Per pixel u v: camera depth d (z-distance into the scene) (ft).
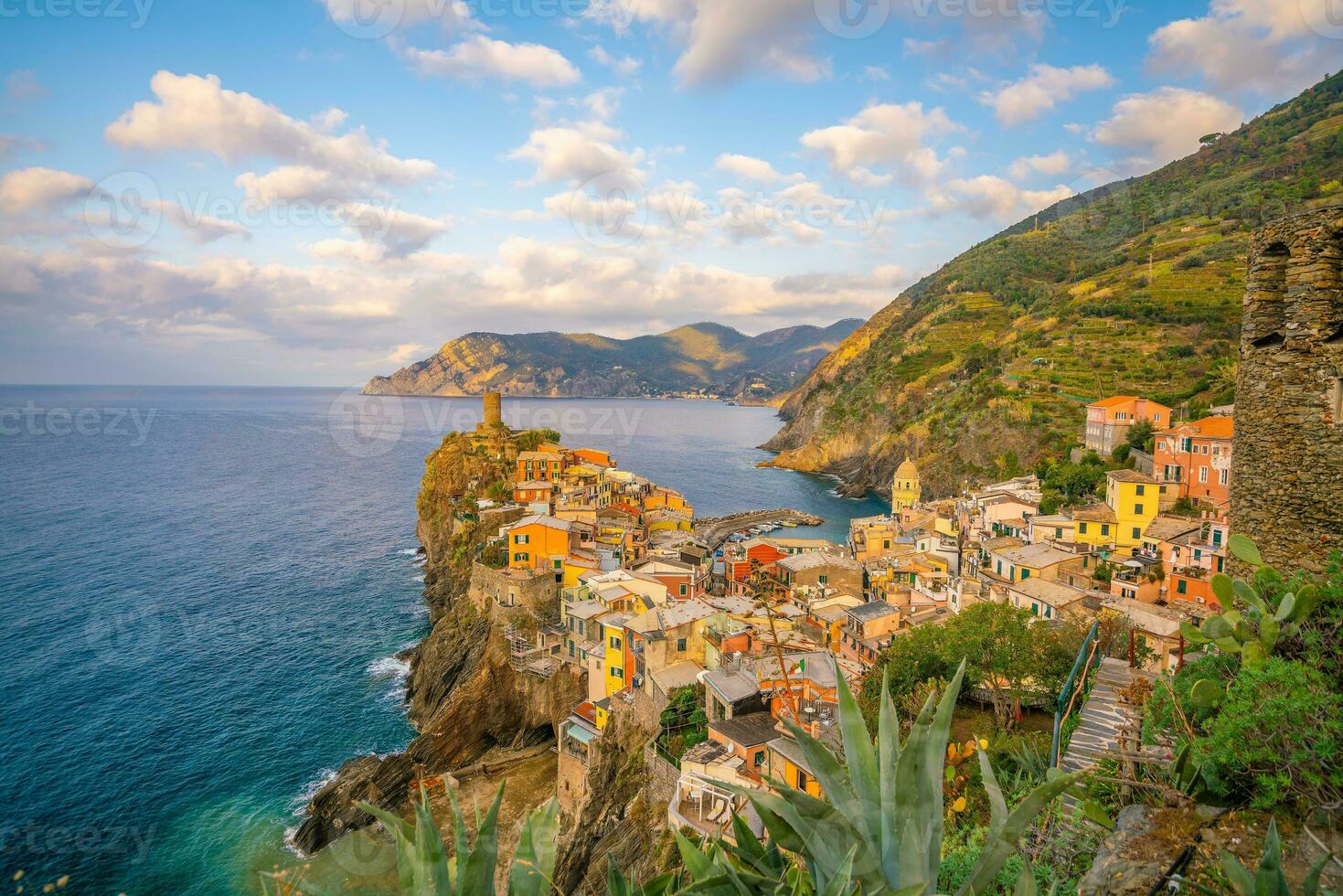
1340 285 37.50
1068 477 257.34
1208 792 29.35
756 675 125.80
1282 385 39.22
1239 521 41.88
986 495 271.69
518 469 328.08
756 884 18.19
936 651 100.01
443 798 154.20
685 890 17.21
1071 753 43.34
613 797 127.44
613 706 159.02
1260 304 41.04
